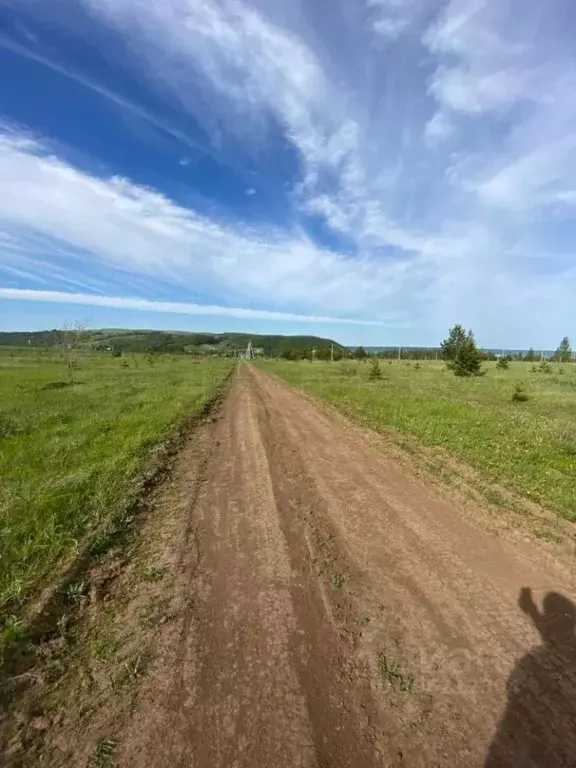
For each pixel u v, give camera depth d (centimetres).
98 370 3944
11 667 314
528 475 769
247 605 391
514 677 303
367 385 2675
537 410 1677
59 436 1038
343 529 557
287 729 262
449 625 362
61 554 474
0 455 831
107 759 245
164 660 322
